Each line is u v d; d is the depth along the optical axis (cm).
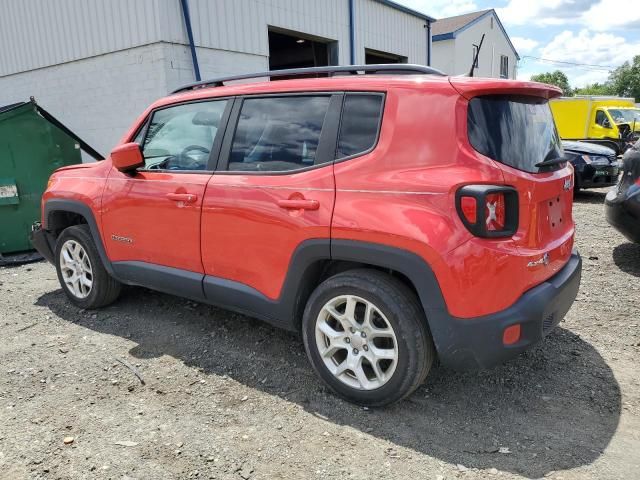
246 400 298
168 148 372
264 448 255
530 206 259
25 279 552
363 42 1394
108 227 397
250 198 310
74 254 438
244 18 1005
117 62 935
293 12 1134
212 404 295
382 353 274
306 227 284
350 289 277
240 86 341
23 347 372
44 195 452
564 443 256
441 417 279
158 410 289
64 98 1056
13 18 1098
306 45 1623
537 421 275
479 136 253
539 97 297
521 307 251
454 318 248
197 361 346
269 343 369
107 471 240
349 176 275
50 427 274
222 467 242
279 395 303
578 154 993
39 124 646
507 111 268
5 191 624
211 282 338
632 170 516
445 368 329
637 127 1709
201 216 334
